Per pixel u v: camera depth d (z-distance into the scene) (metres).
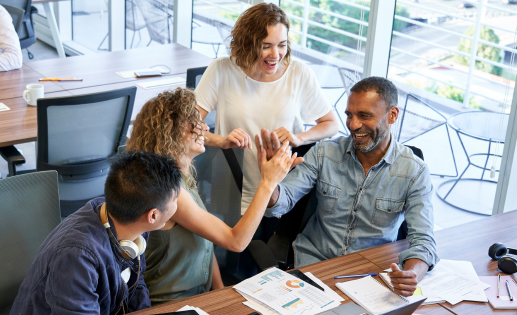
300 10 3.63
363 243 1.96
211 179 2.02
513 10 2.52
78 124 2.60
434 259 1.70
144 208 1.28
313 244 2.08
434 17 2.91
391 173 1.90
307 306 1.46
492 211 2.82
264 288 1.54
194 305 1.47
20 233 1.65
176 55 4.12
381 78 1.82
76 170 2.72
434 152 3.12
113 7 5.40
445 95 2.97
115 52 4.12
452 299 1.56
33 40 4.91
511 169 2.65
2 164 3.74
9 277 1.63
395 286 1.54
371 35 3.15
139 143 1.59
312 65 3.68
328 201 2.00
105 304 1.37
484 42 2.69
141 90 3.34
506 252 1.80
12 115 2.87
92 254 1.27
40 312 1.30
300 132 2.37
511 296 1.58
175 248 1.69
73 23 6.00
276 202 1.88
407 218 1.86
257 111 2.23
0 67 3.53
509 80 2.61
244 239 1.69
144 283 1.62
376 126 1.80
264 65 2.08
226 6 4.43
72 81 3.45
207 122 3.19
